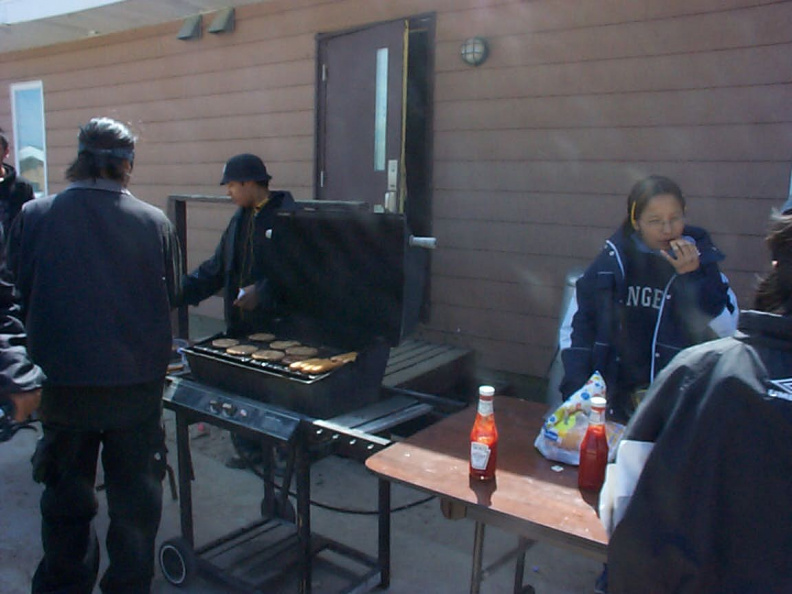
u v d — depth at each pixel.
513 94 4.09
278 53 5.16
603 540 1.39
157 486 2.24
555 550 2.85
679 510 1.08
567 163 3.95
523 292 4.18
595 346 2.11
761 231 3.41
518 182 4.13
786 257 1.10
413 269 2.35
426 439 1.97
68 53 6.64
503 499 1.58
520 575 2.30
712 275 1.97
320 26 4.89
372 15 4.61
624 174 3.78
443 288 4.49
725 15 3.40
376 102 4.61
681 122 3.58
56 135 6.96
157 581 2.63
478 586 1.89
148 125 6.13
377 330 2.42
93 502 2.18
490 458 1.67
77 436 2.09
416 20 4.42
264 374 2.25
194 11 5.45
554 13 3.89
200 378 2.55
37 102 7.06
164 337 2.16
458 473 1.73
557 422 1.83
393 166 4.50
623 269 2.09
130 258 2.05
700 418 1.07
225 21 5.30
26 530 3.00
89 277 2.00
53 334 2.00
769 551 1.02
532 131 4.05
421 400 2.47
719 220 3.53
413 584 2.60
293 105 5.14
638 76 3.67
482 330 4.36
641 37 3.64
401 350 4.29
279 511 2.96
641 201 1.99
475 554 1.88
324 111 4.97
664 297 2.02
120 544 2.18
